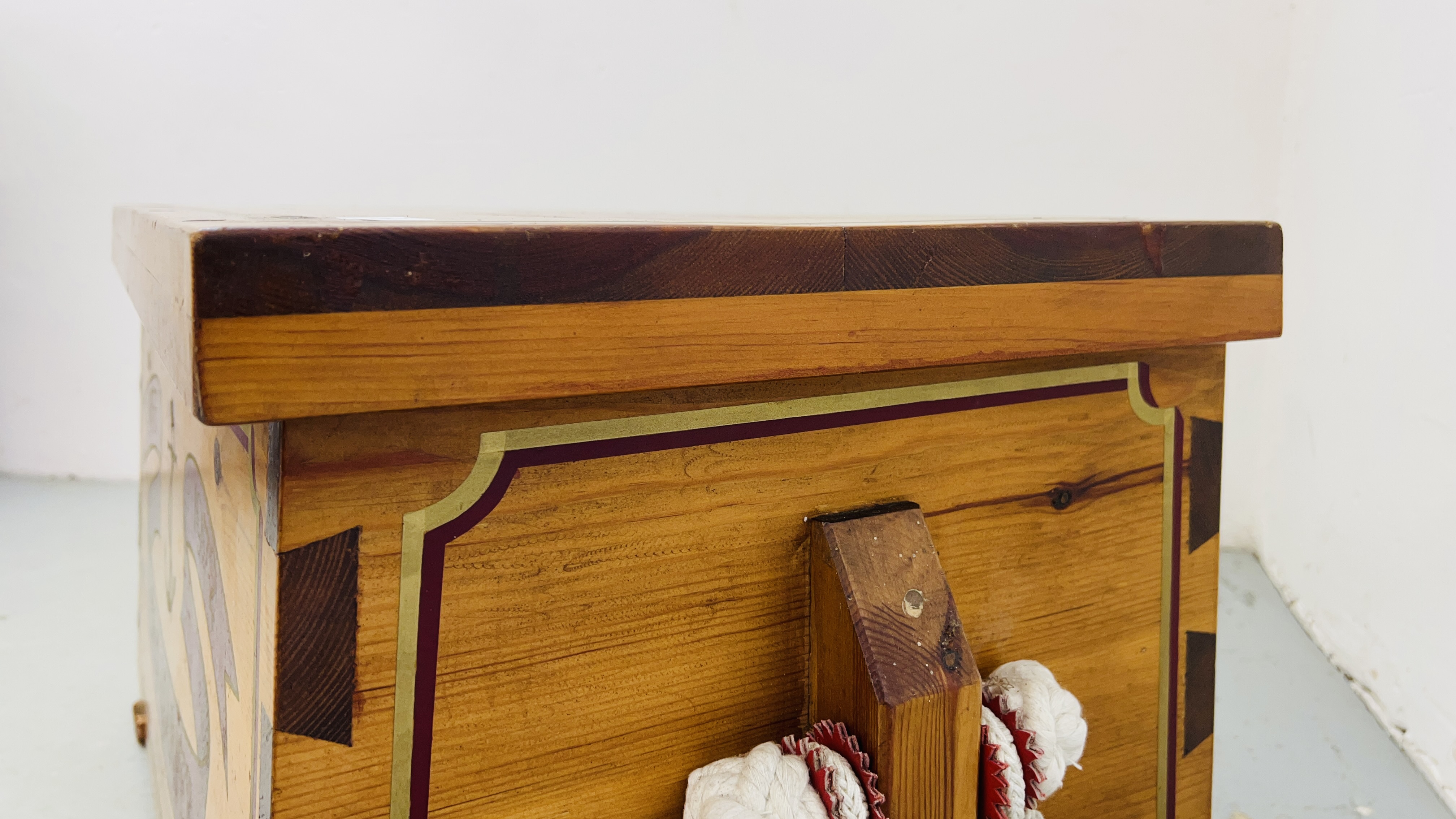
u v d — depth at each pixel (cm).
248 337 41
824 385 62
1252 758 128
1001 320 63
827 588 62
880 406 65
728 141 217
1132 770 82
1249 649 159
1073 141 197
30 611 164
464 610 52
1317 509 166
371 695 50
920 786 59
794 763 58
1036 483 73
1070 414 74
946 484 69
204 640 69
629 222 61
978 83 202
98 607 167
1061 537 75
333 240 43
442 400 46
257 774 51
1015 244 63
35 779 115
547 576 55
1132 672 81
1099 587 78
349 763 50
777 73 212
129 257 73
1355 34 158
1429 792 123
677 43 214
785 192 216
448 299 46
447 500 51
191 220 51
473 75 220
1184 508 82
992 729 63
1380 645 144
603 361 50
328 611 48
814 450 63
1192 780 86
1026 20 196
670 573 59
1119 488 77
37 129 225
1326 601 160
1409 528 140
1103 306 67
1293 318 175
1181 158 189
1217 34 182
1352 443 157
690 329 52
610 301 50
